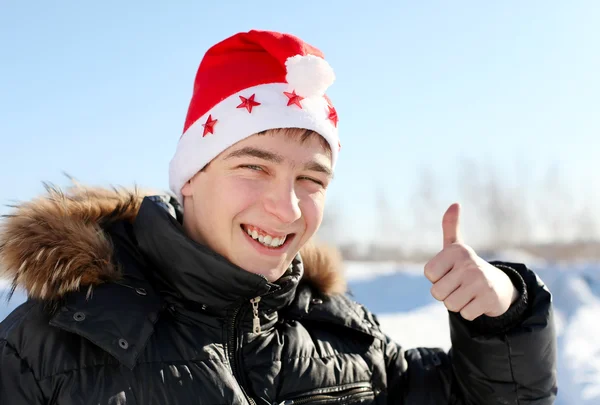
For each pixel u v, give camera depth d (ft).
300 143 5.40
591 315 17.16
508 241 100.58
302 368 5.67
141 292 5.28
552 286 21.88
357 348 6.27
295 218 5.28
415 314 18.90
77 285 4.97
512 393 5.71
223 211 5.39
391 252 109.50
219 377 5.13
